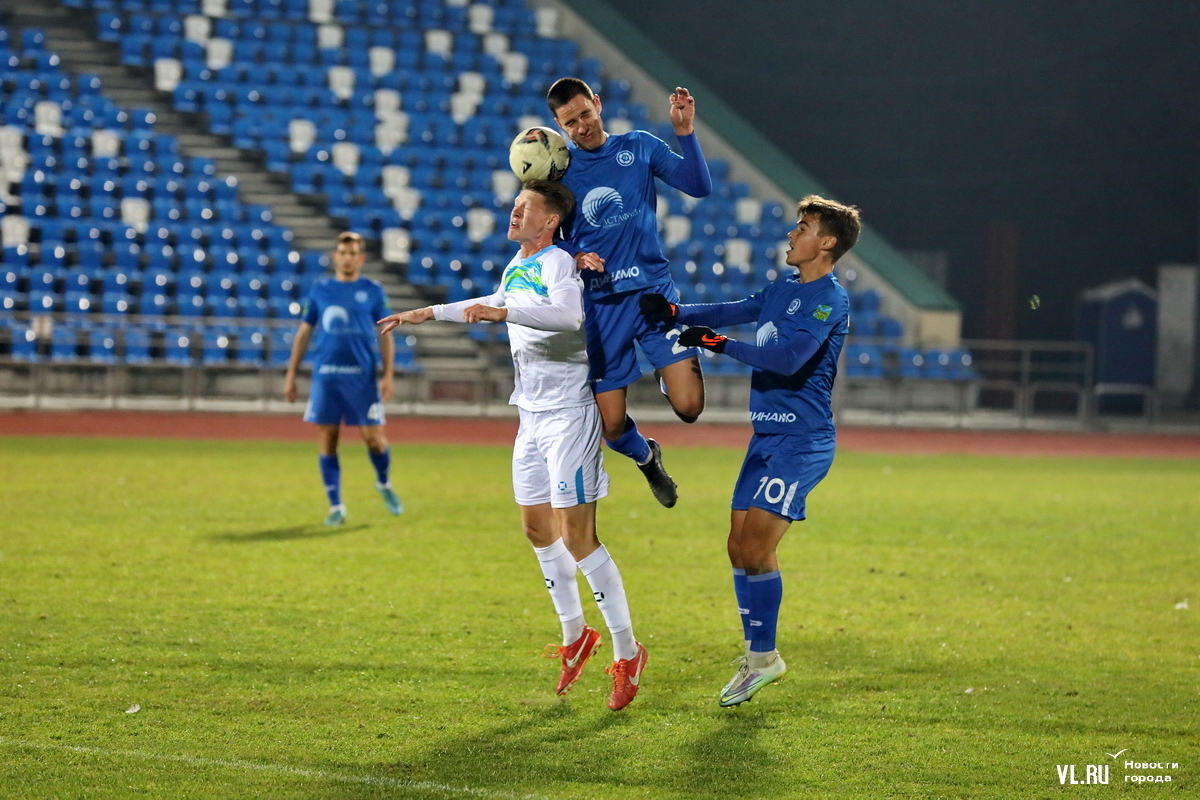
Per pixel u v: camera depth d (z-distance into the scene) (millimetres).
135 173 40719
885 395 40906
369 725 9352
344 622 12453
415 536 17422
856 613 13484
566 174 10953
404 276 41062
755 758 8820
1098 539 18531
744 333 40562
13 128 40406
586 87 10836
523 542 17125
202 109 43719
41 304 36219
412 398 36875
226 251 39094
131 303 36906
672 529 18703
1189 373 47281
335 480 18297
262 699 9930
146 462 24844
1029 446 34312
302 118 44312
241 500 20312
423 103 46344
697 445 32188
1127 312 45344
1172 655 11898
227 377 36531
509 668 11016
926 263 50406
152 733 9031
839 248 9852
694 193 10969
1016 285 49312
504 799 7906
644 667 10734
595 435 10148
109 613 12578
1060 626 13023
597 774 8422
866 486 24422
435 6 50156
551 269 9859
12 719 9266
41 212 38938
